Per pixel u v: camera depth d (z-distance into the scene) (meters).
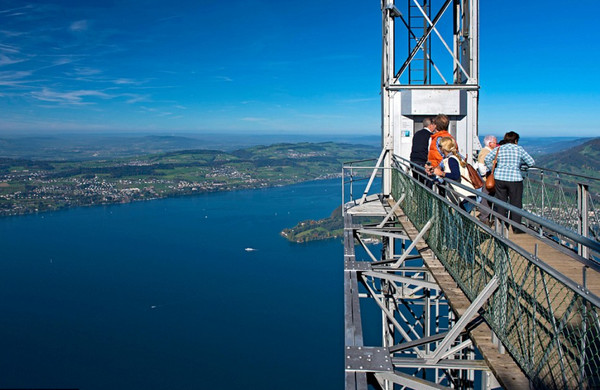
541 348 3.07
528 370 3.21
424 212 7.07
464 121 11.20
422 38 11.62
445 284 5.20
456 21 12.24
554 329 2.97
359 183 195.75
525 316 3.52
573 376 2.91
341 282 79.19
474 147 11.12
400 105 11.41
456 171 6.43
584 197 5.80
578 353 2.93
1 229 138.25
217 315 65.88
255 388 44.78
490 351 3.76
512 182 6.97
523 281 3.35
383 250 12.71
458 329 4.02
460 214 4.98
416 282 6.21
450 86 11.12
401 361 4.17
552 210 6.74
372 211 10.95
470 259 4.66
